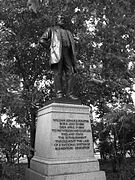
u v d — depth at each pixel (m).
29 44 11.00
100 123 10.46
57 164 5.24
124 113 8.09
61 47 6.29
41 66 11.49
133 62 10.91
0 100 6.21
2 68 6.75
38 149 6.25
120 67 11.03
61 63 6.41
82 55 11.11
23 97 9.74
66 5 10.75
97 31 11.21
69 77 6.45
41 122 6.33
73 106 5.98
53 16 10.42
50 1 10.81
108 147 10.35
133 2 10.96
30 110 10.46
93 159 5.71
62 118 5.76
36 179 5.40
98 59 10.97
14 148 6.98
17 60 11.33
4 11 10.37
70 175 5.15
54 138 5.53
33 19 10.74
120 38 11.11
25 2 10.49
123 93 11.30
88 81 10.79
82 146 5.79
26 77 11.36
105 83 10.95
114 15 11.03
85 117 6.06
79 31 11.00
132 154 10.23
